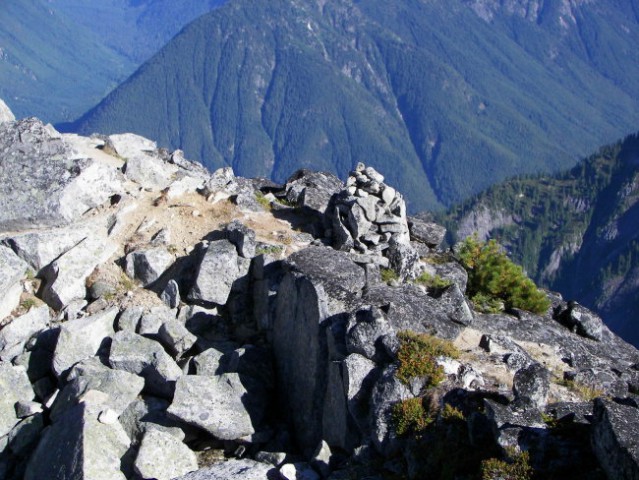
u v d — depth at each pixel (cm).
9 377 2223
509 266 2591
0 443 2089
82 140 3491
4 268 2456
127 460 1883
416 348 1817
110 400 2062
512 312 2422
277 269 2431
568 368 2105
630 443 1345
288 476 1755
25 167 2794
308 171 3425
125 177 3042
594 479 1415
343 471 1719
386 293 2186
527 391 1620
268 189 3319
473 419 1614
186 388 2011
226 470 1745
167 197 2909
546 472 1463
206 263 2459
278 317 2284
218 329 2448
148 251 2570
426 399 1736
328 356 2008
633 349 2377
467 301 2383
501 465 1473
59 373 2227
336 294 2102
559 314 2486
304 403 2072
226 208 2900
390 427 1728
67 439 1881
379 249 2559
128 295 2495
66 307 2467
